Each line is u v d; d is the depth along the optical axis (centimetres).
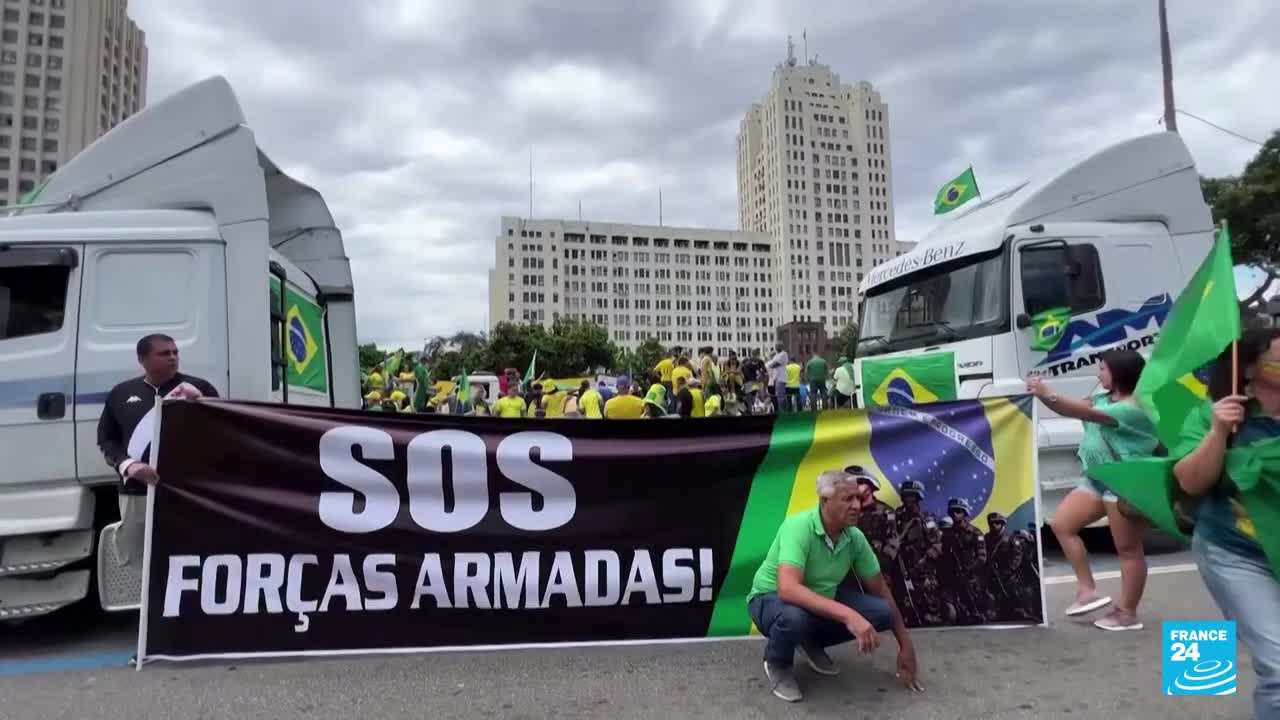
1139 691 382
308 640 426
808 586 386
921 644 452
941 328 780
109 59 10562
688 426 463
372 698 380
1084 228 741
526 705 372
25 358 489
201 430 428
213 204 529
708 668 416
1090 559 678
